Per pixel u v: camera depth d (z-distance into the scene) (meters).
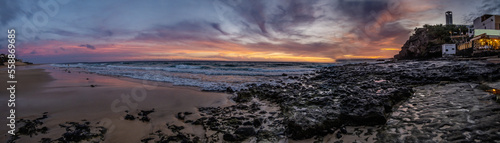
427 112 4.07
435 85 7.04
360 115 4.04
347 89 6.99
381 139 3.30
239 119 4.93
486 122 3.04
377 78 10.36
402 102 5.22
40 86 10.22
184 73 19.05
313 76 14.55
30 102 6.49
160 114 5.40
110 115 5.20
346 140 3.48
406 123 3.71
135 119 4.90
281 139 3.75
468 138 2.74
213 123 4.62
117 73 20.14
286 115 4.79
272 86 9.50
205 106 6.40
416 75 9.25
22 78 14.93
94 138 3.75
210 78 14.65
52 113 5.29
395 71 12.58
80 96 7.54
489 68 9.43
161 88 9.79
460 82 7.13
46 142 3.51
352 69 17.94
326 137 3.67
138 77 15.48
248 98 7.45
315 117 4.07
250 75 17.00
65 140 3.58
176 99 7.32
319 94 6.56
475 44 29.12
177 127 4.43
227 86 10.33
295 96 6.66
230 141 3.73
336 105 4.79
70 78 15.18
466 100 4.32
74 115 5.14
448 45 37.59
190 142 3.68
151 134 4.04
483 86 5.14
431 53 42.34
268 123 4.57
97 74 19.22
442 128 3.19
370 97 4.96
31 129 4.05
